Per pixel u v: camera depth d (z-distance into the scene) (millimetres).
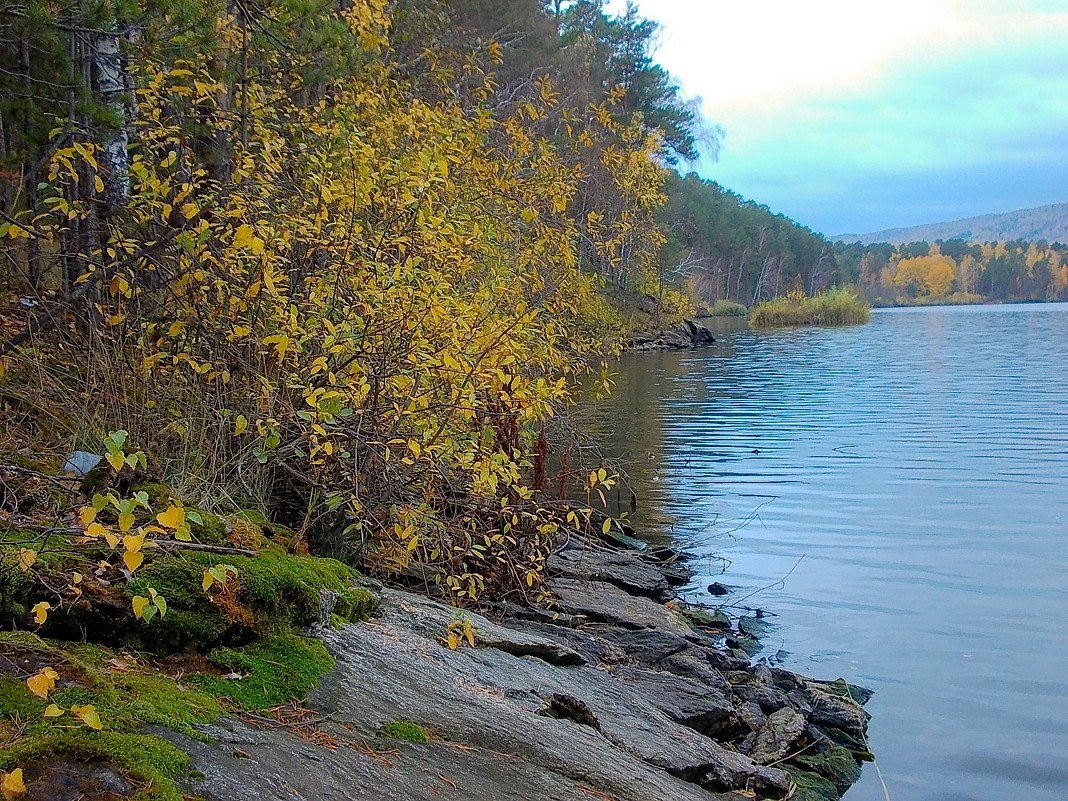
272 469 6250
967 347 39875
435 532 6238
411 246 6750
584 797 3746
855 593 8188
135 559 2752
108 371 5789
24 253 6547
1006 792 4977
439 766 3535
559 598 7168
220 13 8094
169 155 6172
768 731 5539
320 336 5934
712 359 34312
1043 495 11750
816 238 122625
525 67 27906
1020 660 6730
